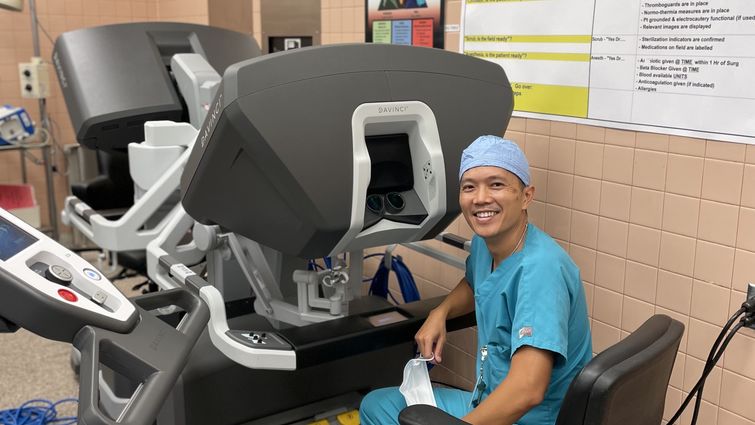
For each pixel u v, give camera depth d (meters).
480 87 1.72
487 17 2.29
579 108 2.06
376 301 2.15
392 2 2.68
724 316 1.81
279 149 1.43
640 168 1.94
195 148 1.56
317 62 1.48
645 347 1.30
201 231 2.05
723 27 1.69
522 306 1.56
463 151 1.64
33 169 4.81
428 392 1.80
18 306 1.13
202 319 1.47
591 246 2.11
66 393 2.87
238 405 1.92
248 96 1.39
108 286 1.32
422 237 1.78
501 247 1.69
